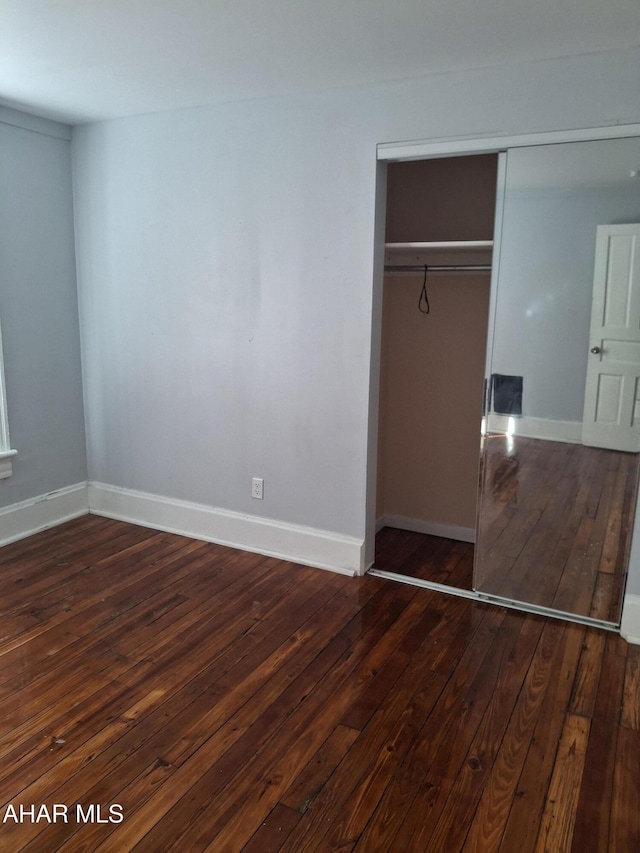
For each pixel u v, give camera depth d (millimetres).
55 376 3674
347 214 2898
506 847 1621
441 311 3469
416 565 3285
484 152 2633
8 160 3268
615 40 2244
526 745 1979
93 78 2734
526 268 2627
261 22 2127
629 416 2521
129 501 3822
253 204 3121
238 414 3359
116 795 1773
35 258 3473
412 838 1646
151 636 2578
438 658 2443
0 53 2434
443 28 2160
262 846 1617
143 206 3434
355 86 2781
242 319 3256
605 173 2432
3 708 2133
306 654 2465
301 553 3297
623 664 2414
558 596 2770
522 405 2727
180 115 3229
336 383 3061
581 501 2664
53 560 3277
